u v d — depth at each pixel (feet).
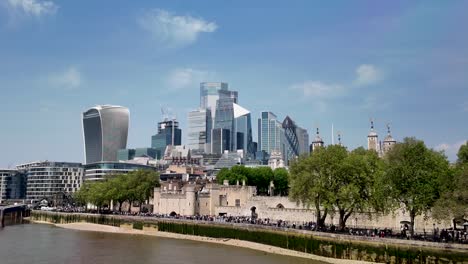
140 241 544.21
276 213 580.30
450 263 305.94
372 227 451.12
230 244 510.17
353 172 415.23
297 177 441.27
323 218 439.22
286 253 431.43
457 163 375.25
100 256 419.13
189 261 392.68
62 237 586.86
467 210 306.14
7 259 399.85
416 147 367.04
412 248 327.88
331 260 379.55
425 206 357.82
